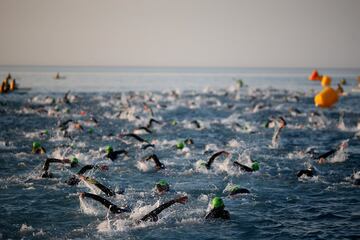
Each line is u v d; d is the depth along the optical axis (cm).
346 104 6397
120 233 1447
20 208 1700
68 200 1805
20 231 1466
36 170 2316
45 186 2009
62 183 2061
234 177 2227
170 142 3228
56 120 4409
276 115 5084
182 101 6731
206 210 1686
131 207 1728
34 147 2762
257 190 1991
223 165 2425
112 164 2512
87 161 2567
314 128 4062
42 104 5891
